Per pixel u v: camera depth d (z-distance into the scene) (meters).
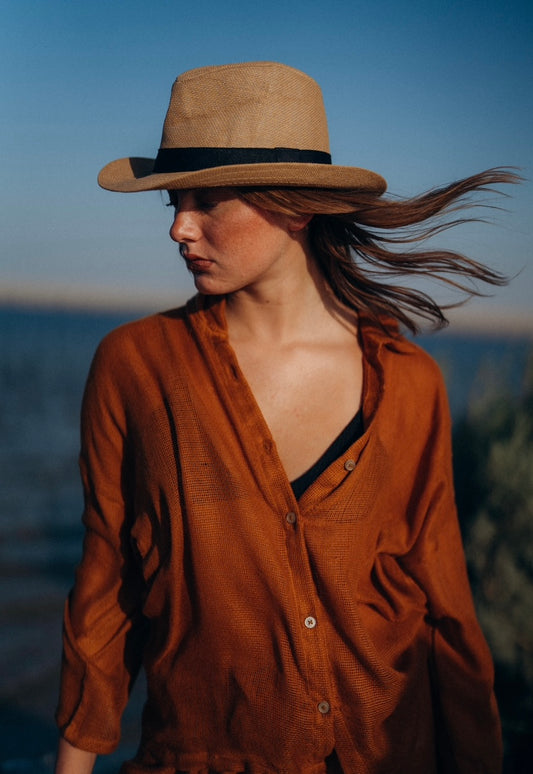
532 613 3.50
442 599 1.65
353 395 1.60
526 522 3.63
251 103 1.43
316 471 1.54
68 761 1.66
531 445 3.80
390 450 1.58
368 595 1.57
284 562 1.46
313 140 1.50
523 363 4.20
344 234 1.64
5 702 8.02
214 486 1.48
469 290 1.69
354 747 1.53
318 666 1.48
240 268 1.46
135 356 1.58
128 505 1.66
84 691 1.64
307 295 1.61
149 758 1.63
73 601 1.70
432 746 1.67
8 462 30.20
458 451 4.09
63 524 18.36
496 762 1.75
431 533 1.65
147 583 1.58
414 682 1.62
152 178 1.41
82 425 1.68
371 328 1.64
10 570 13.98
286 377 1.58
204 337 1.54
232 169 1.35
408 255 1.64
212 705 1.53
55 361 91.12
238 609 1.48
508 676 3.50
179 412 1.51
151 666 1.58
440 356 4.59
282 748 1.49
